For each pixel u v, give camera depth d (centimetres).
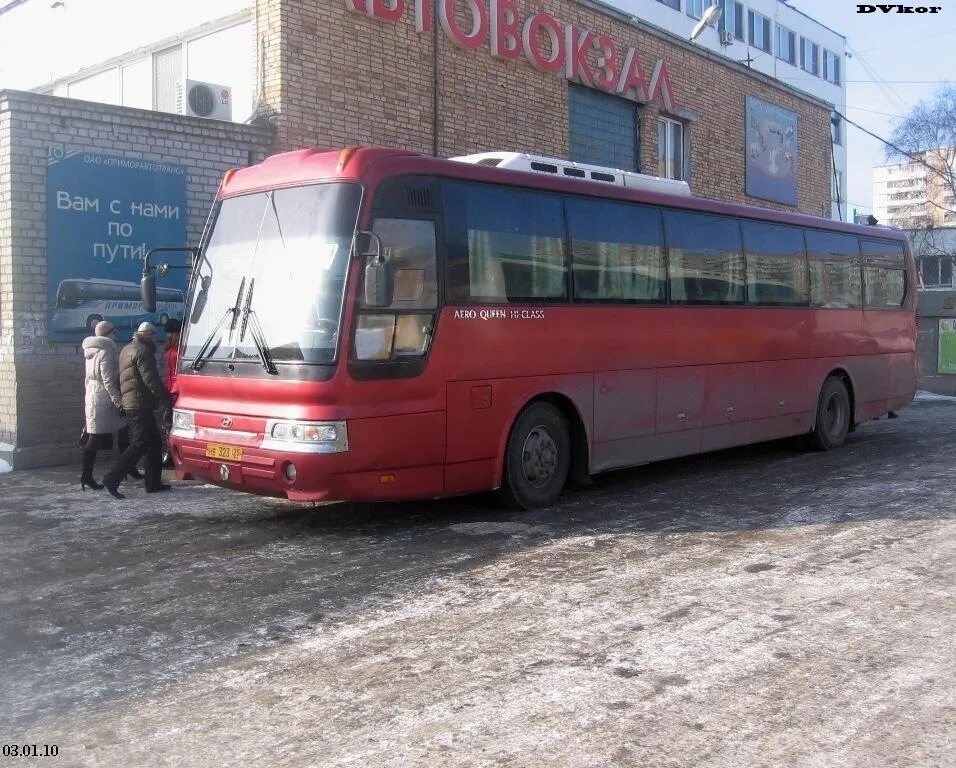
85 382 1033
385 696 455
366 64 1387
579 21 1778
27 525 834
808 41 3775
